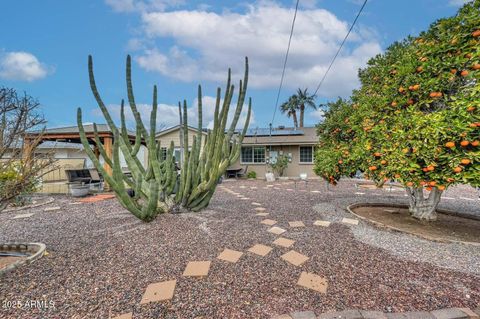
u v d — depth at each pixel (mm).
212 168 4617
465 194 9094
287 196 7844
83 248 3203
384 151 3887
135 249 3135
